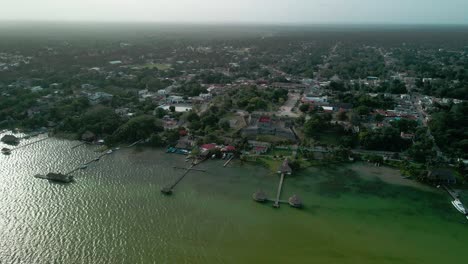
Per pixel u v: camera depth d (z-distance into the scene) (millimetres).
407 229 112000
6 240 104062
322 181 142875
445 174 140250
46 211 118625
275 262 95875
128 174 145875
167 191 130250
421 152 159500
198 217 116000
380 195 132500
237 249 100812
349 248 102375
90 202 124250
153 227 110500
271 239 105625
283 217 116938
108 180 140500
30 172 146500
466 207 124000
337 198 129875
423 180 141500
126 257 97375
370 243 104812
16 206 121375
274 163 157250
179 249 100688
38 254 98438
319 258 97812
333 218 117000
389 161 159875
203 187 136000
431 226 113812
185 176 144875
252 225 112125
